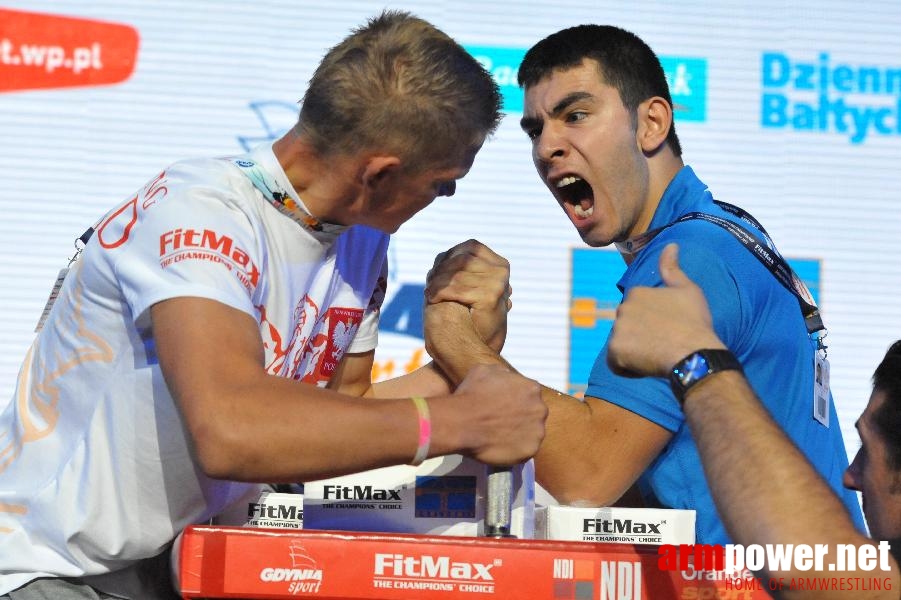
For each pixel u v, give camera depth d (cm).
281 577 134
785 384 204
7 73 547
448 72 157
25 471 168
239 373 142
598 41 232
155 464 158
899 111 566
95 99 552
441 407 147
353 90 155
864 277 560
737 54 564
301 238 167
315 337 188
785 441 131
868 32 567
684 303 142
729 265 199
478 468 156
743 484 129
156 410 156
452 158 159
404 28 160
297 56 559
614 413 195
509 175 553
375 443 142
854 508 215
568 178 233
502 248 548
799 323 210
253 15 558
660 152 234
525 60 240
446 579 135
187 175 160
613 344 140
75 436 166
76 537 159
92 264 162
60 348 168
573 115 230
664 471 200
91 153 548
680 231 207
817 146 564
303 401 142
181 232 152
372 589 134
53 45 548
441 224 546
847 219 562
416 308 537
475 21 558
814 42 566
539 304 547
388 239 199
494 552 136
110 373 162
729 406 132
